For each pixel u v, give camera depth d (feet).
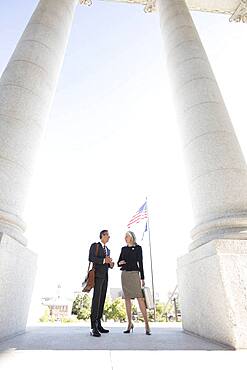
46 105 39.24
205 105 36.63
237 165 31.42
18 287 27.84
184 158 36.45
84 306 220.64
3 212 27.61
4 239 24.49
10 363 14.67
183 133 37.42
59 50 45.78
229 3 79.97
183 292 32.17
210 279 24.67
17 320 27.91
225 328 21.38
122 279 31.35
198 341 23.54
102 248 30.14
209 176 31.35
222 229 27.48
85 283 29.07
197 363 15.06
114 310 163.43
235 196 29.30
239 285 22.44
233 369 13.75
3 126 32.32
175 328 38.55
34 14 47.85
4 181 29.55
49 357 16.22
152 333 30.07
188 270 30.50
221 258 23.41
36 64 39.60
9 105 34.19
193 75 40.50
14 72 37.52
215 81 40.83
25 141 33.35
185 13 53.06
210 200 30.17
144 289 30.83
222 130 34.12
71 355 16.84
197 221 31.01
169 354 17.46
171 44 48.08
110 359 15.83
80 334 28.53
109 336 26.89
